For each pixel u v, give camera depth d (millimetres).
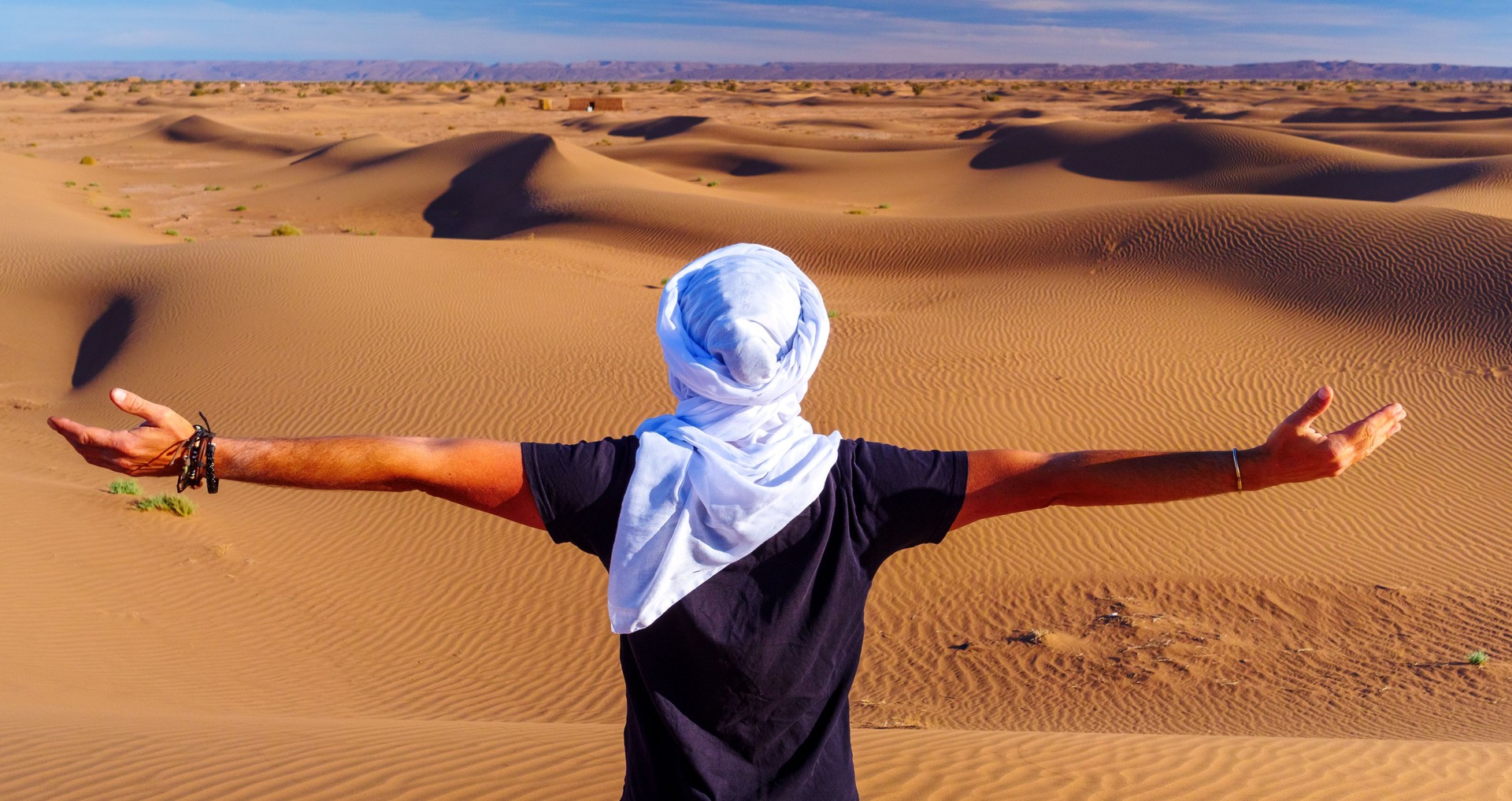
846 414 19422
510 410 20453
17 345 27797
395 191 58812
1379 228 29094
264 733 7289
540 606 14680
